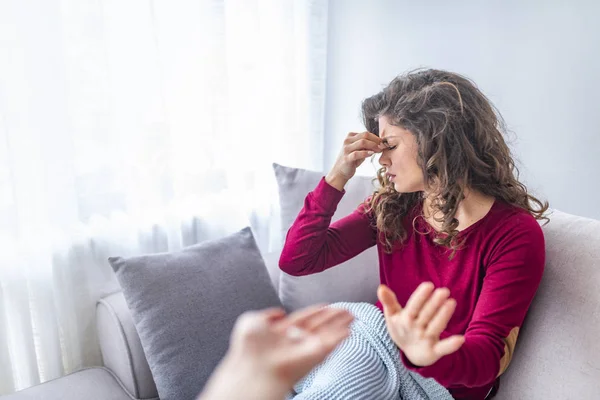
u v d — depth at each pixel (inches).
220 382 17.9
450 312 22.6
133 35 51.4
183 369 43.1
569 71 52.2
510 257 36.2
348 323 21.3
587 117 52.0
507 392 39.2
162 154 55.6
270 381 17.6
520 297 35.7
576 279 37.3
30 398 41.9
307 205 45.4
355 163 42.9
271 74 66.1
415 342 23.4
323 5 68.9
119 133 52.5
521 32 54.6
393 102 39.0
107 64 49.7
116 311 46.9
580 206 54.7
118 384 46.8
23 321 48.4
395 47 65.4
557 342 36.8
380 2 65.3
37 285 49.3
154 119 54.2
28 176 46.9
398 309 23.9
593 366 34.6
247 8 60.5
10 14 43.4
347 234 46.9
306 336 19.6
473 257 38.4
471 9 57.7
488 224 37.8
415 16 62.5
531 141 56.6
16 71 44.6
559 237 40.0
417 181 38.7
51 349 51.2
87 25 47.9
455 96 37.1
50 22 45.4
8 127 44.8
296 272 45.8
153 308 44.3
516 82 56.1
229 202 64.1
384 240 44.4
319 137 74.2
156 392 46.6
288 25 65.6
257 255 52.0
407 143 38.0
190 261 47.7
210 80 58.2
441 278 40.7
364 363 39.0
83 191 51.3
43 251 49.0
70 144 48.8
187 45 55.9
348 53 70.3
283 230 56.7
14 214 46.0
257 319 19.2
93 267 53.6
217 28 57.1
